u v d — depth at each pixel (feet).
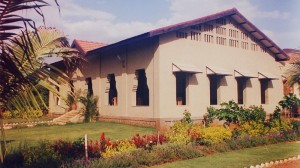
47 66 20.53
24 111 19.34
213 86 82.38
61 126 70.23
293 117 81.92
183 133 44.47
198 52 68.64
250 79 81.76
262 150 42.60
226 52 75.56
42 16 15.52
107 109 77.66
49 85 19.85
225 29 76.07
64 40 22.66
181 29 65.51
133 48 68.90
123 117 71.20
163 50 61.72
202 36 70.03
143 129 59.72
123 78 71.61
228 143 43.83
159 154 35.60
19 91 19.12
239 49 79.36
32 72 19.52
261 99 91.40
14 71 16.76
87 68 86.84
